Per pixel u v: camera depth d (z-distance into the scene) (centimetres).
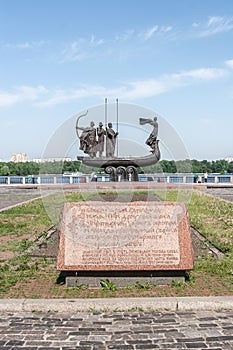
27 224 1611
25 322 597
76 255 777
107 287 759
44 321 602
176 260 776
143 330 560
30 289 766
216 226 1507
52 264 966
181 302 655
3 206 2312
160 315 625
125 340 526
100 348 503
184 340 523
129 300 668
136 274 782
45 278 845
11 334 550
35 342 523
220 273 867
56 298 701
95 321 600
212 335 538
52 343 520
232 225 1519
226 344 509
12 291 752
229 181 4450
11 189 3934
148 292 738
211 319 602
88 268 770
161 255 779
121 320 603
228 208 2039
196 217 1744
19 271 906
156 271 781
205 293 728
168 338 530
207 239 1262
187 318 608
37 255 1070
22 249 1145
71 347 507
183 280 786
